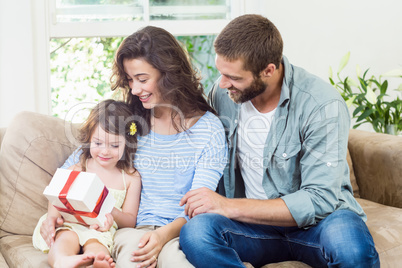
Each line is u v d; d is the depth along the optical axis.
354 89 2.82
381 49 2.81
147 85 1.64
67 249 1.42
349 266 1.37
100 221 1.46
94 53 2.64
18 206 1.68
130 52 1.61
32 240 1.62
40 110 2.38
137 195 1.71
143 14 2.53
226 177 1.75
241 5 2.62
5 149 1.72
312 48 2.72
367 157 2.09
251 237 1.54
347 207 1.58
